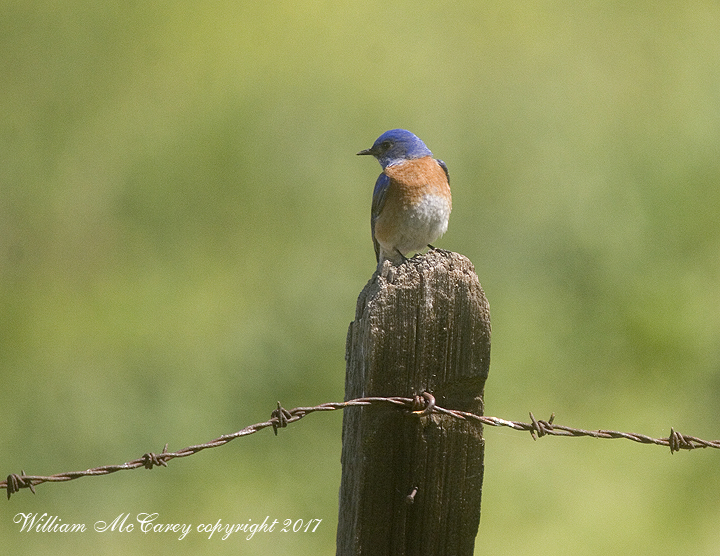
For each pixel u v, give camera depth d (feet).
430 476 17.21
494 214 54.34
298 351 43.19
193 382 42.37
